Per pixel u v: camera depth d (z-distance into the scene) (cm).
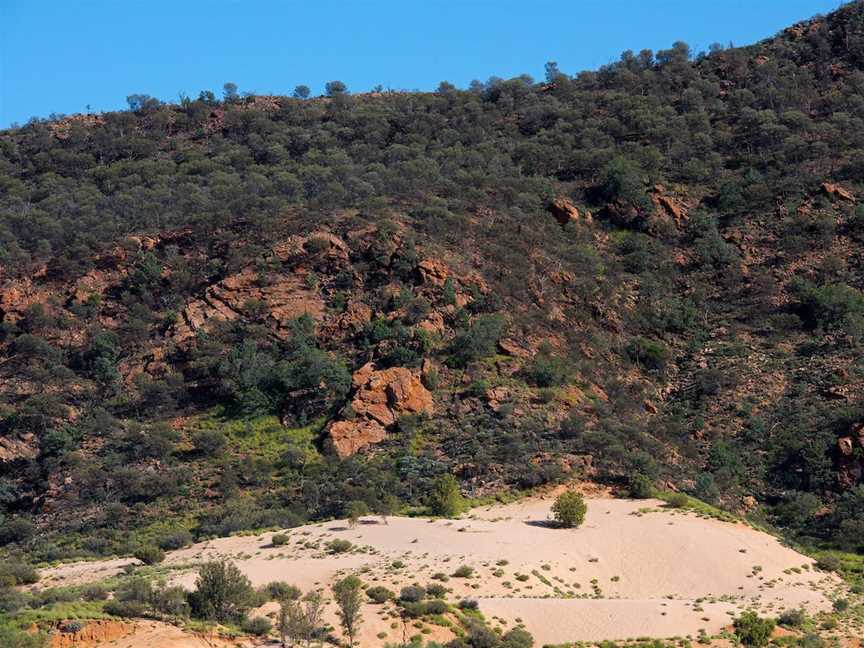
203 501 8550
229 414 9688
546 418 9244
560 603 6141
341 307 10662
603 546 7200
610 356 10688
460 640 5391
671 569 6956
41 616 5091
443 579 6306
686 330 11256
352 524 7600
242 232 11762
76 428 9550
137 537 8044
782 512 8531
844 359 10200
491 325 10131
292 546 7206
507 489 8294
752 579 6888
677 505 7981
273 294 10800
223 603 5469
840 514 8300
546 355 10162
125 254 11619
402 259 10912
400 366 9675
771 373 10281
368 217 11769
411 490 8331
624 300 11500
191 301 10906
